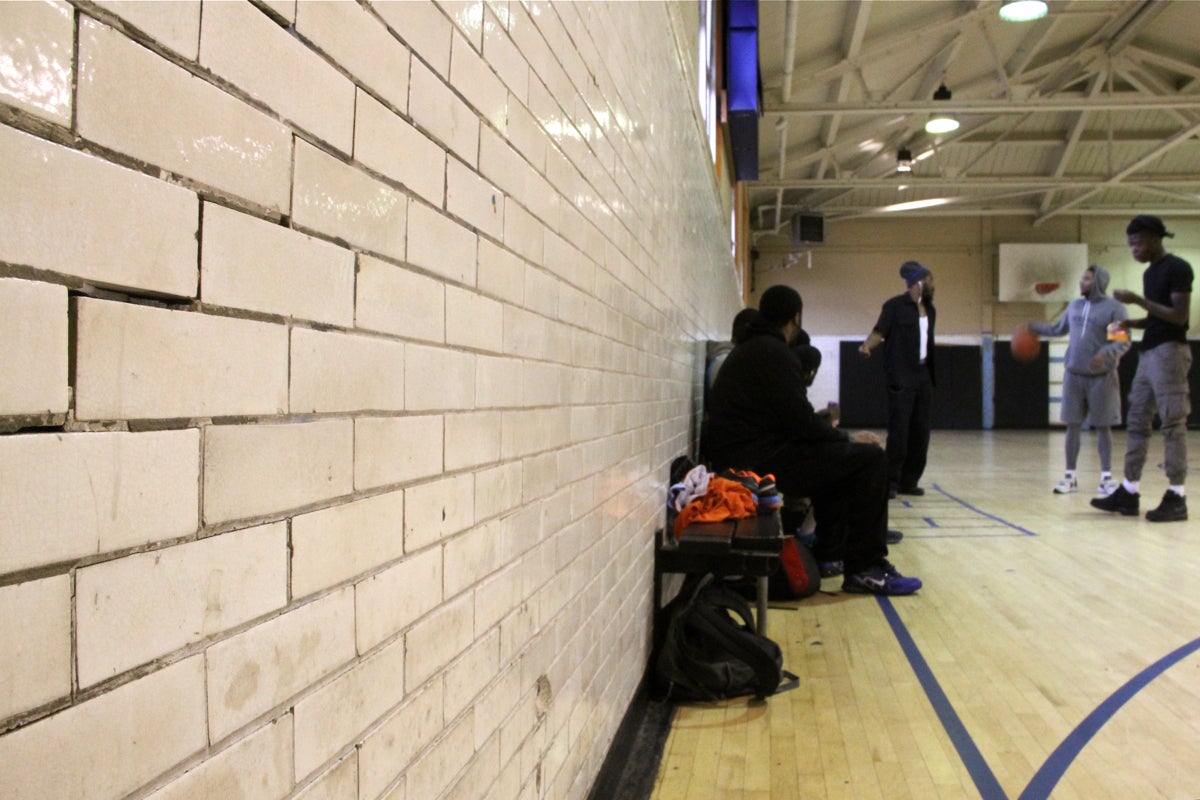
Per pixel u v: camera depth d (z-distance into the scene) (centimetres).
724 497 295
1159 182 1498
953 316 1827
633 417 233
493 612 118
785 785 195
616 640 210
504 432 123
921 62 1008
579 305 167
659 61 276
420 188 93
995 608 342
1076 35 1098
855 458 366
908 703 245
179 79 57
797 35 816
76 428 50
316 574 73
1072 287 1756
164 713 56
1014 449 1201
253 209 65
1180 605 341
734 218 995
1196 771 199
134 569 54
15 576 46
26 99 46
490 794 117
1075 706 240
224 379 62
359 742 81
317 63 73
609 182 194
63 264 48
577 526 169
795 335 557
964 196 1608
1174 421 517
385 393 86
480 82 111
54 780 48
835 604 355
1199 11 987
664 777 201
